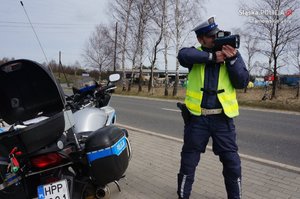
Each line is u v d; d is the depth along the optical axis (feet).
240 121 37.55
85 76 17.15
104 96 16.17
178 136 28.07
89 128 12.05
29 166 9.31
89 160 10.01
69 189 9.68
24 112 9.89
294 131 30.86
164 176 16.07
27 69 9.40
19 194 9.66
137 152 20.67
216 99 11.34
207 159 18.57
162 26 98.78
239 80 11.05
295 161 20.10
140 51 114.21
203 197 13.44
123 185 14.87
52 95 9.64
